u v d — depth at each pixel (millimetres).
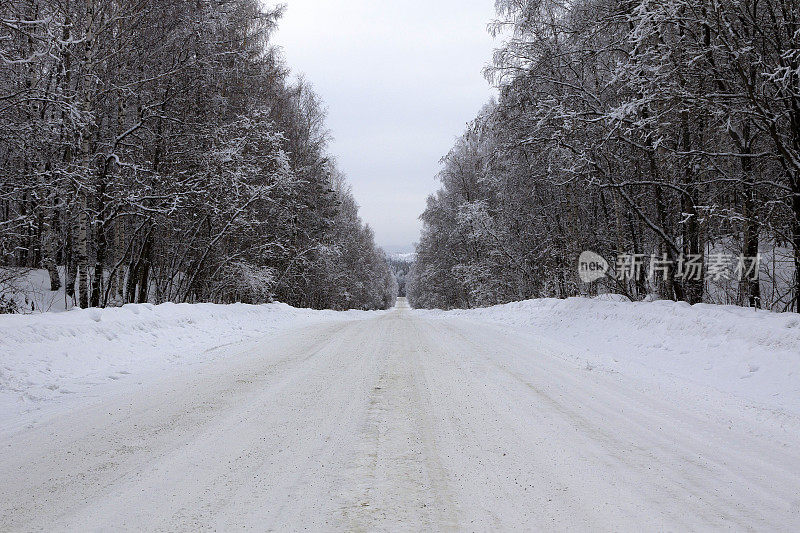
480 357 8539
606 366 7652
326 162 30688
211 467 3646
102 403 5516
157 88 14742
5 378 6332
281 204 24297
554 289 24219
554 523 2809
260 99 21203
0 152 12320
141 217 15648
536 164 16906
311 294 35094
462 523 2797
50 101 9867
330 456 3859
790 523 2848
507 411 5133
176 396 5793
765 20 9891
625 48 12727
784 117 9742
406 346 10055
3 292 11336
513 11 15586
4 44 9211
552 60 14297
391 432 4445
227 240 21531
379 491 3225
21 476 3508
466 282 32906
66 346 7918
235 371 7301
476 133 17125
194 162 16641
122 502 3076
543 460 3795
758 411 5152
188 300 20734
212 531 2703
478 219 26453
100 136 14953
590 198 20641
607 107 12938
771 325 7434
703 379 6797
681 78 10625
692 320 8953
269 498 3121
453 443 4164
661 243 14289
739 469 3666
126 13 13484
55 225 16484
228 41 15234
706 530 2754
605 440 4270
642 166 14227
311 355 8852
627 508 3012
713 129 10930
